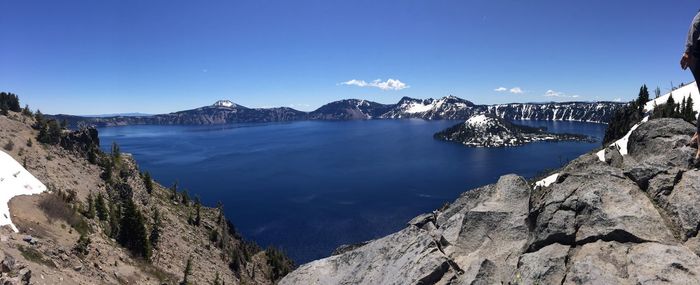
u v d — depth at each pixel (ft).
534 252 61.93
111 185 352.69
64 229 188.85
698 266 47.70
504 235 74.13
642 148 75.46
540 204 69.31
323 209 654.53
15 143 301.84
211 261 334.44
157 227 309.63
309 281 96.07
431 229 96.07
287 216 625.00
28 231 151.94
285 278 102.12
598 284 49.14
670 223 56.13
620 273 50.60
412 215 614.34
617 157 79.05
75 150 373.81
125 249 226.79
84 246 170.91
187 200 489.67
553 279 55.06
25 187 213.05
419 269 70.54
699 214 53.98
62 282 115.24
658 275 47.91
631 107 532.32
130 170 426.10
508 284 60.75
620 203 60.49
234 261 363.35
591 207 60.59
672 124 73.05
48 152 325.21
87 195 290.56
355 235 544.62
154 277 205.16
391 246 88.33
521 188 85.87
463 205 94.53
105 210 264.52
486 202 84.74
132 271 189.47
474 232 77.77
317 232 558.56
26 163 268.00
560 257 57.00
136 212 239.30
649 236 54.29
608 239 56.44
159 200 430.20
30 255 120.06
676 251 50.24
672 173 61.36
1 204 166.50
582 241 58.13
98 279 145.38
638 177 64.18
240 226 586.86
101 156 403.34
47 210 197.88
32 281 101.24
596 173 67.72
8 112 369.71
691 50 29.01
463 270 70.59
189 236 362.33
